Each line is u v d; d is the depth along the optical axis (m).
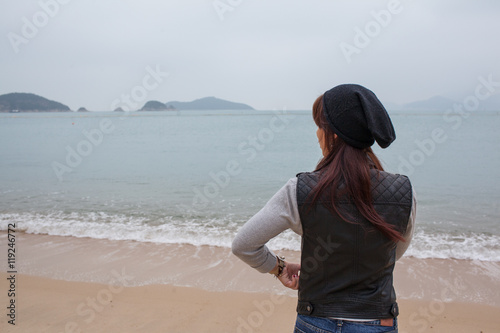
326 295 1.19
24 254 5.64
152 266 5.10
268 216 1.22
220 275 4.74
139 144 27.41
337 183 1.17
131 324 3.54
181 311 3.81
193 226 7.24
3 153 22.42
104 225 7.34
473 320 3.66
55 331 3.38
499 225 7.22
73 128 50.38
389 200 1.18
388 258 1.20
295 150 21.95
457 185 11.16
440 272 4.91
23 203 9.51
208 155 20.41
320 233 1.18
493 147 20.58
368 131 1.19
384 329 1.17
